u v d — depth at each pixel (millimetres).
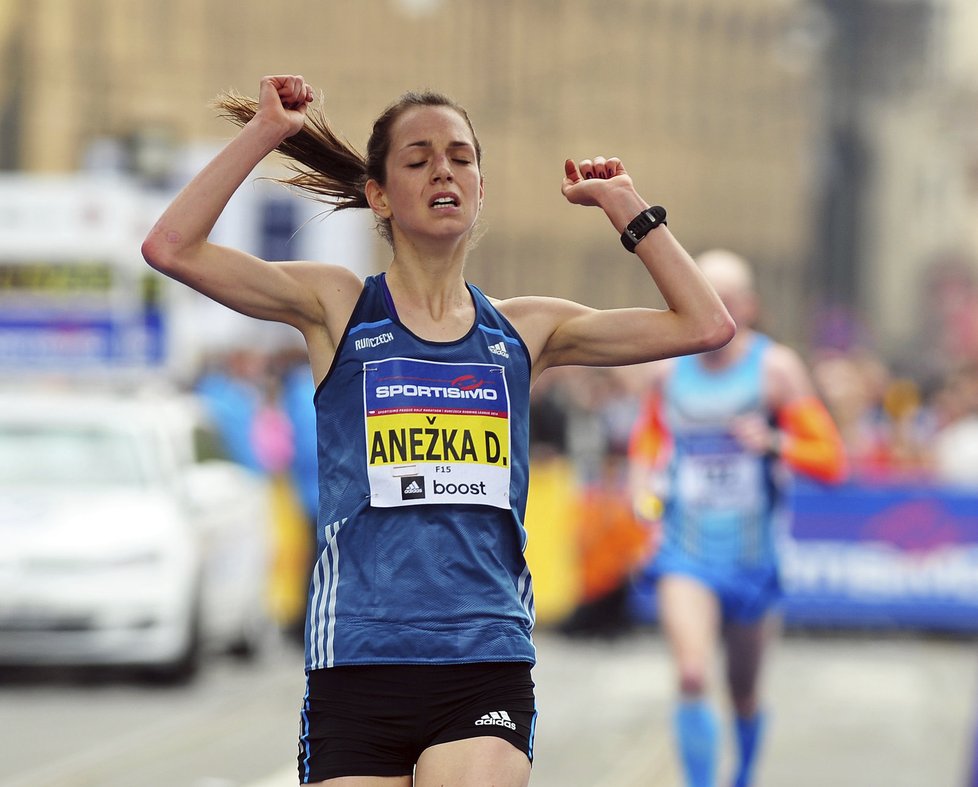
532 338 15578
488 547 14977
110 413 46812
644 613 56875
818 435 27281
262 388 64062
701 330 15484
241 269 14969
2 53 168625
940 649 52625
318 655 14898
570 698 41594
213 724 37188
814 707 40188
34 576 42344
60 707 39750
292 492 56844
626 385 66500
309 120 15906
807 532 56031
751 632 27312
